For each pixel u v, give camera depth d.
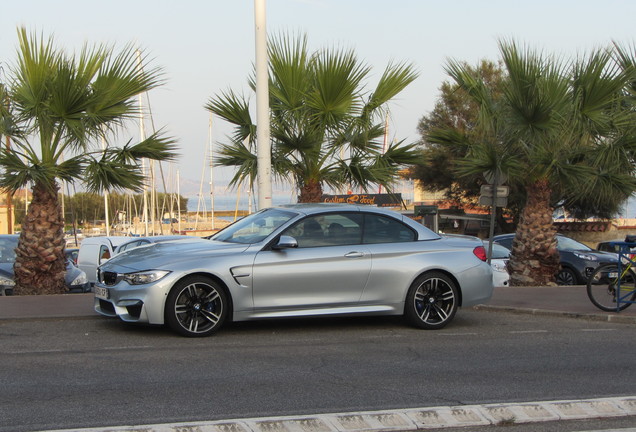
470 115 41.00
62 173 13.73
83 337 8.62
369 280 9.25
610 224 44.72
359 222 9.48
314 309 9.07
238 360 7.49
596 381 6.80
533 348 8.38
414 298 9.43
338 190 15.77
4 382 6.47
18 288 13.98
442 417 5.52
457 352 8.09
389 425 5.33
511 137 16.05
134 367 7.11
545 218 17.48
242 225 9.80
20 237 14.05
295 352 7.96
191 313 8.70
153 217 43.31
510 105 15.49
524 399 6.13
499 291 13.61
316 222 9.31
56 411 5.59
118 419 5.40
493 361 7.63
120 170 13.98
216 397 6.05
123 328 9.22
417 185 47.03
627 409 5.85
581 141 15.99
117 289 8.62
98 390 6.23
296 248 9.07
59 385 6.38
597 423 5.54
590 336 9.20
